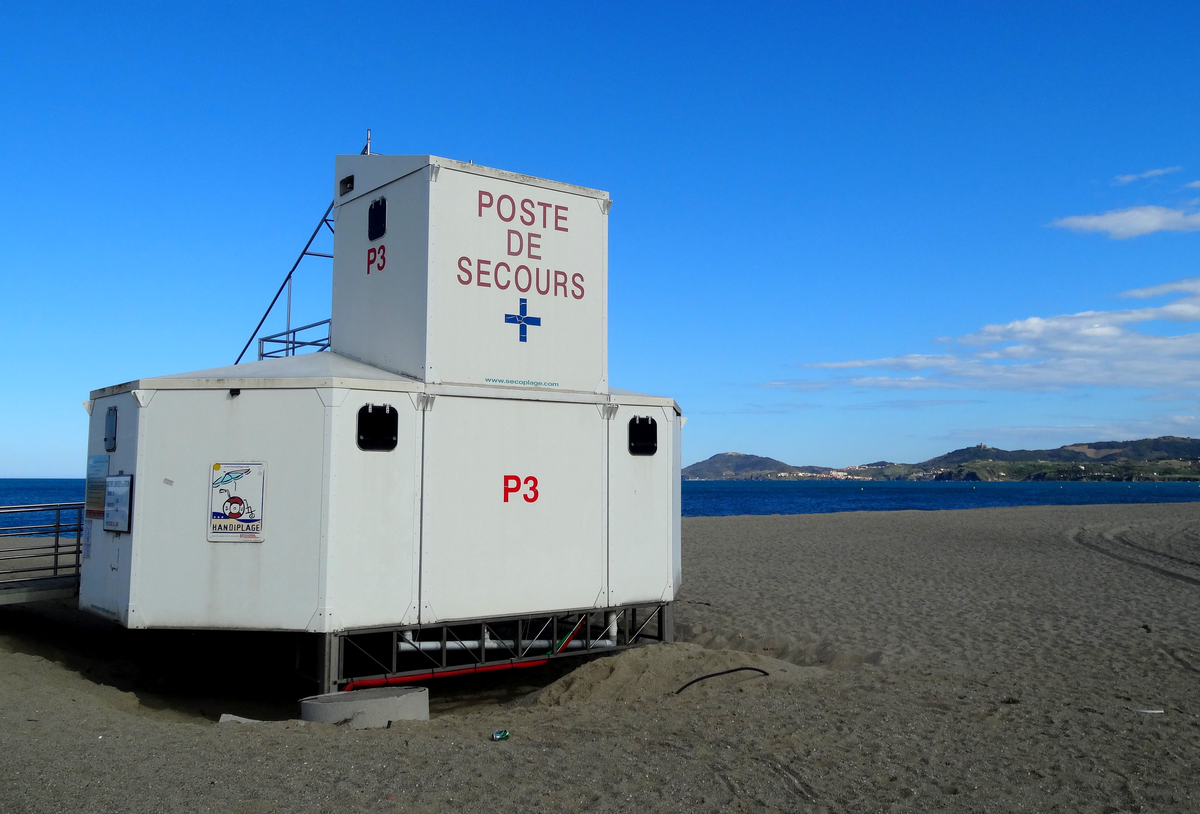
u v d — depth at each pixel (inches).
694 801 169.3
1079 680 291.4
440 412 279.9
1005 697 265.6
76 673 285.7
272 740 204.4
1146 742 217.5
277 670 333.4
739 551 756.6
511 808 161.8
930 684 284.4
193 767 177.8
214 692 301.6
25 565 539.5
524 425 297.3
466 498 283.4
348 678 266.1
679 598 492.4
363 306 316.2
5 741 185.6
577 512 308.0
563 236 318.7
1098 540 837.8
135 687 300.2
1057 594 494.6
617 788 175.2
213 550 262.1
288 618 257.0
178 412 266.4
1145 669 308.5
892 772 190.4
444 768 184.9
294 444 261.0
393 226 304.0
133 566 263.4
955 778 187.2
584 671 291.6
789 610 445.7
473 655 298.7
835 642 360.8
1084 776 190.1
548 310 312.2
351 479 262.1
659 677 283.3
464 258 293.1
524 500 295.7
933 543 820.6
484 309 296.4
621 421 322.0
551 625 354.3
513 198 306.3
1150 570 606.2
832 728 226.2
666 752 202.4
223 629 260.1
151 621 261.4
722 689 271.0
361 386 264.8
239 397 264.7
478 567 284.7
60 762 174.2
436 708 291.7
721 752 202.5
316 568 256.5
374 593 264.8
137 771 172.6
